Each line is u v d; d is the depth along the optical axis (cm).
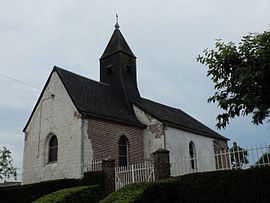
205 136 2658
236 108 770
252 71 726
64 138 1897
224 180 931
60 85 2056
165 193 1033
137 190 1003
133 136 2117
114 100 2278
